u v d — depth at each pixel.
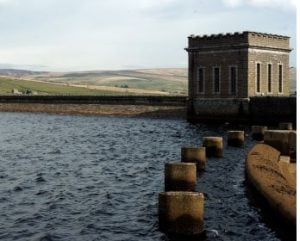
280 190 17.88
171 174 20.45
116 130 60.47
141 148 41.53
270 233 16.28
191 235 15.77
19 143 46.53
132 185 24.84
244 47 64.88
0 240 16.03
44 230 17.12
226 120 67.06
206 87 69.62
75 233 16.78
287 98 59.78
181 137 50.25
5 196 22.30
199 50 70.12
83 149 41.25
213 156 33.34
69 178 26.92
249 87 65.06
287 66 72.25
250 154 26.02
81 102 95.69
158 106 81.62
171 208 15.80
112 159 34.72
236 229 16.73
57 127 66.81
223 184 24.05
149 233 16.47
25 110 106.31
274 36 68.94
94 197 22.06
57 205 20.59
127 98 87.00
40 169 30.11
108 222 18.02
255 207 19.53
